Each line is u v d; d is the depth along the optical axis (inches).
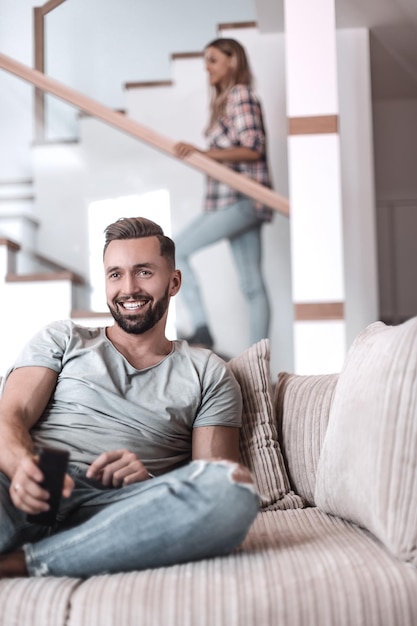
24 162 141.5
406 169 209.2
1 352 138.2
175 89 141.9
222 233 134.3
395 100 208.2
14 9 143.6
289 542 50.3
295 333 114.6
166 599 42.8
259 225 133.3
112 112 138.9
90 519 48.5
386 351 51.6
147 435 61.7
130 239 64.7
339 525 55.5
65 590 44.7
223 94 139.6
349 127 153.6
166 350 66.1
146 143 137.9
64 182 140.6
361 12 147.5
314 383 69.7
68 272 138.4
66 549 47.6
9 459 53.3
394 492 46.9
